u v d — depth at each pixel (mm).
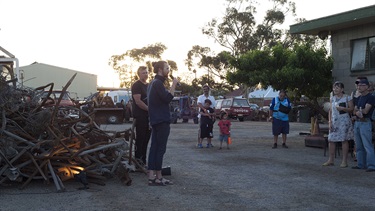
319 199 6363
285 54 14867
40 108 7855
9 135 7023
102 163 7680
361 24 14164
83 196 6516
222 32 49094
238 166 9477
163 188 7137
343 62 14891
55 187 7051
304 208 5852
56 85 50250
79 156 7379
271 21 48719
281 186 7305
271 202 6184
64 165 7273
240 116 34156
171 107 29828
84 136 8250
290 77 13984
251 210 5754
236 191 6914
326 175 8336
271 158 10750
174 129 22406
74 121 8031
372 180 7824
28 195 6539
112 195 6602
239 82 15414
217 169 9070
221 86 57062
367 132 8797
